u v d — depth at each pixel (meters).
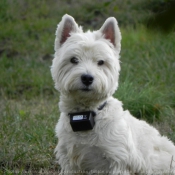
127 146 6.07
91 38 6.23
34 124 9.38
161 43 15.09
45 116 10.23
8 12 20.69
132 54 14.88
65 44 6.32
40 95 13.01
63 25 6.52
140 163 6.29
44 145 8.21
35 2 21.98
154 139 6.83
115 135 6.02
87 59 6.05
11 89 13.64
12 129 8.99
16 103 11.82
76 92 6.01
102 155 6.09
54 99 12.48
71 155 6.21
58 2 21.98
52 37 18.23
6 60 16.14
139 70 13.50
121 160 6.00
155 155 6.68
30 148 8.02
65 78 6.07
